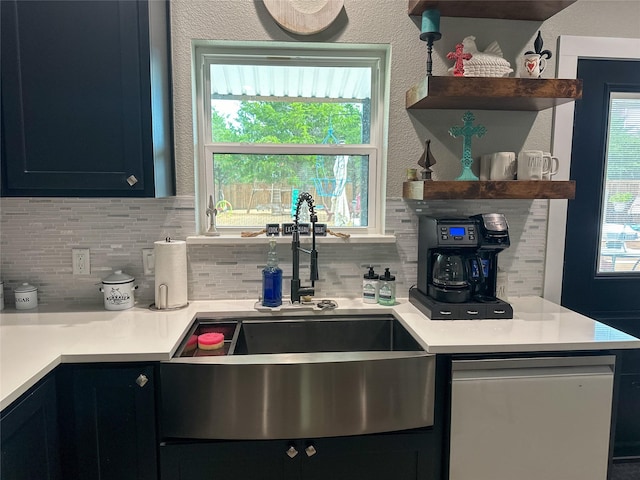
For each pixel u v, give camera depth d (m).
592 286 2.11
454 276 1.72
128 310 1.82
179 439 1.40
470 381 1.43
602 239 2.10
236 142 2.02
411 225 2.01
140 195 1.62
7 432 1.05
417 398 1.44
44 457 1.25
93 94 1.56
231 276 1.98
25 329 1.57
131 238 1.92
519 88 1.64
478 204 2.02
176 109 1.88
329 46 1.93
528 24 1.95
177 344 1.46
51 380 1.29
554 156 2.00
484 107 1.91
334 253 2.01
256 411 1.38
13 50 1.52
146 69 1.57
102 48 1.55
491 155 1.88
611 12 1.97
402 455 1.46
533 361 1.45
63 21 1.53
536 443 1.48
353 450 1.43
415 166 1.98
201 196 2.01
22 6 1.51
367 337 1.85
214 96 2.00
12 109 1.53
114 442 1.38
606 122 2.03
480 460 1.47
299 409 1.38
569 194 1.72
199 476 1.40
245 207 2.05
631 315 2.13
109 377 1.36
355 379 1.39
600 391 1.48
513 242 2.05
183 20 1.84
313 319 1.83
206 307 1.86
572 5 1.96
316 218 1.83
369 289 1.93
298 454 1.41
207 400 1.37
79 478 1.38
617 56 1.99
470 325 1.62
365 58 2.00
